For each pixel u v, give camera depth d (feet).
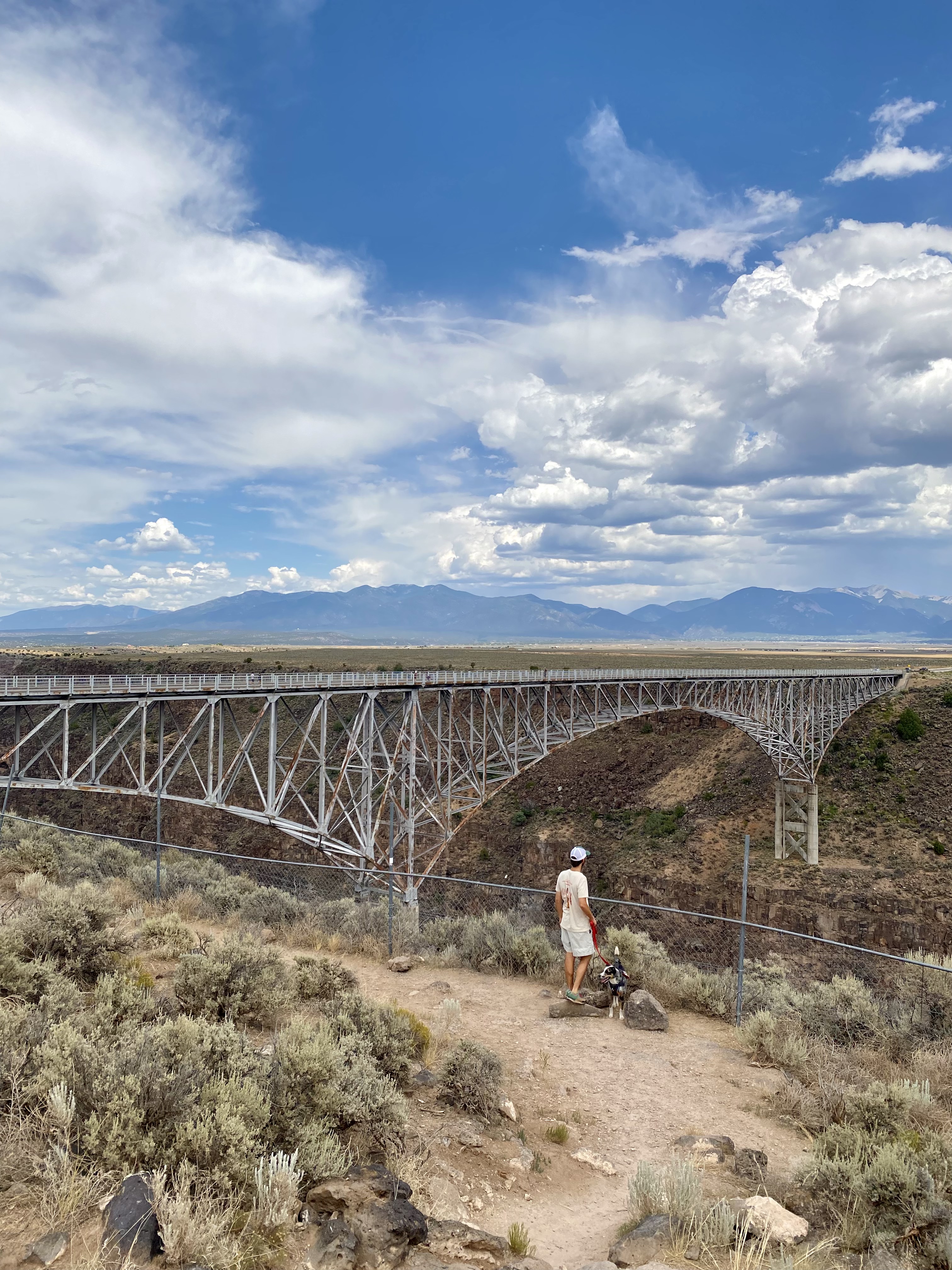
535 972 41.14
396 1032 25.44
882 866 216.95
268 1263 13.70
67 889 38.81
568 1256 16.76
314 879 126.52
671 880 231.30
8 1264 12.21
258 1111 17.08
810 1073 28.94
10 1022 19.30
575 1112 25.32
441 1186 18.56
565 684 171.42
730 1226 16.44
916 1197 17.49
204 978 27.09
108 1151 15.05
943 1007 34.76
